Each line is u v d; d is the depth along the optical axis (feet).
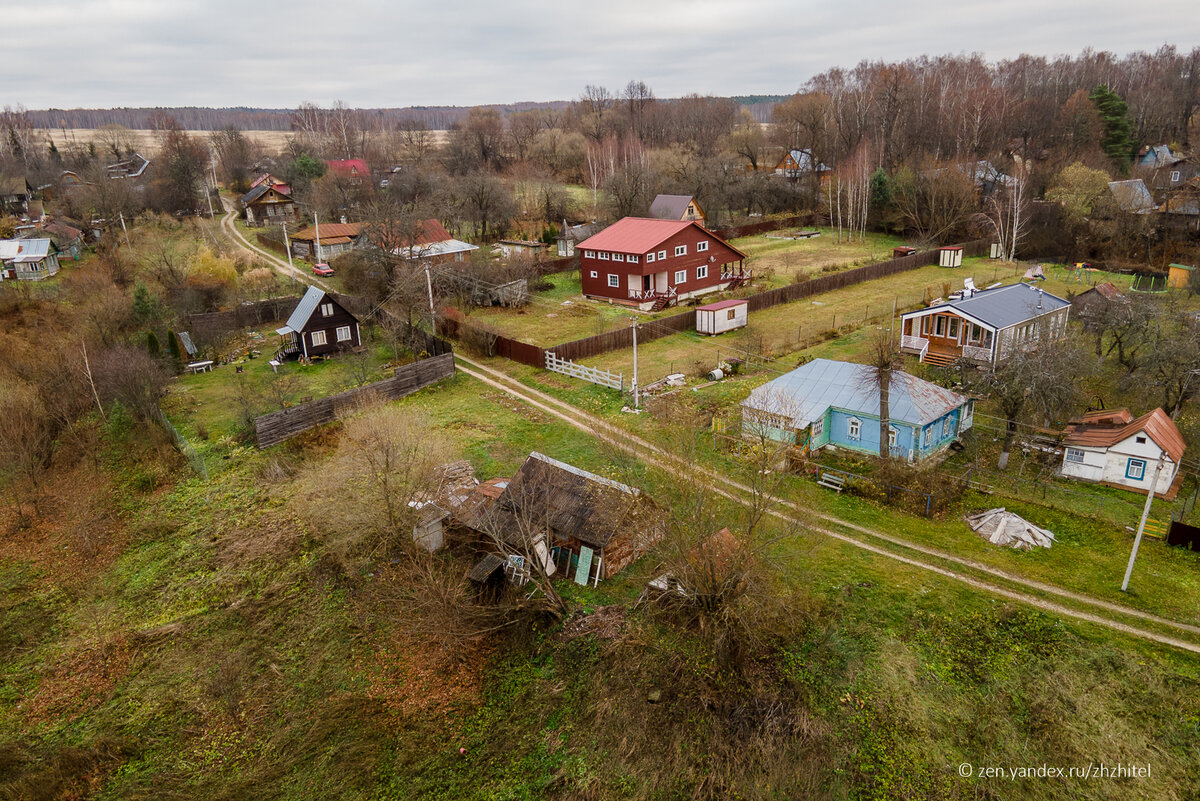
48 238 229.86
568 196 338.75
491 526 83.10
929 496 93.30
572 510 85.15
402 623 81.00
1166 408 117.80
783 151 412.36
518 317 185.98
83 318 167.73
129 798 66.28
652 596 79.10
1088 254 246.06
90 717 75.51
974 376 119.85
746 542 70.38
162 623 85.97
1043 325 134.31
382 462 89.66
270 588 88.58
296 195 322.34
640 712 68.85
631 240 191.11
